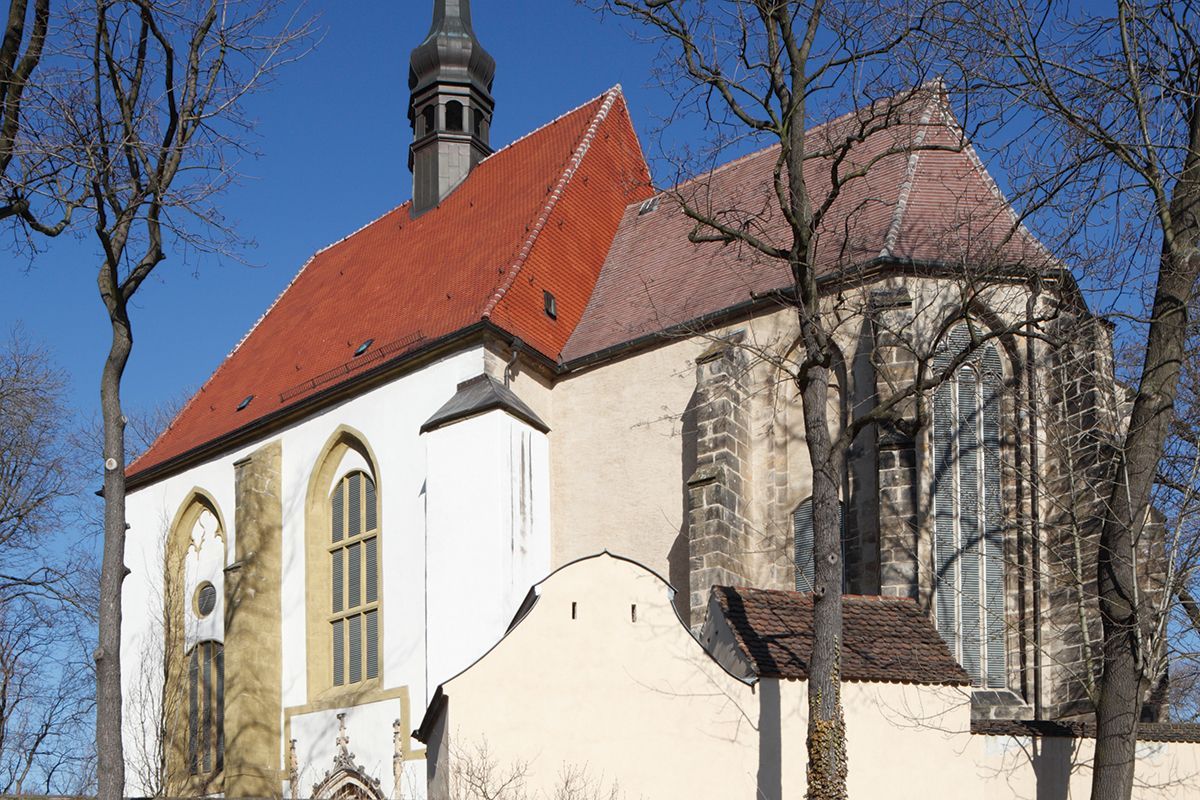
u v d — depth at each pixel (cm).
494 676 1916
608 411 3453
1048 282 2455
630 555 3306
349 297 4419
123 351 2059
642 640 1962
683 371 3328
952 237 2747
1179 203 1989
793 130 1992
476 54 4681
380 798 3356
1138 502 1995
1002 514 2950
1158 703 2612
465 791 1853
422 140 4622
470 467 3247
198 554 4228
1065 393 2855
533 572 3247
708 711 1939
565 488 3475
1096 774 1939
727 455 3061
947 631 2892
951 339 2962
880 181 3328
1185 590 2409
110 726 1948
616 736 1919
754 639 2041
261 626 3809
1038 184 2041
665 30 2064
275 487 3931
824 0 1995
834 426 3038
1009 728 2064
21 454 3991
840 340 3033
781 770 1934
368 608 3619
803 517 3062
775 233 3462
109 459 2023
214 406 4512
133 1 2003
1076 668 2794
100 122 2002
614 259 3953
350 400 3762
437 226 4381
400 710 3369
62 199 1991
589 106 4375
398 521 3531
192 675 4150
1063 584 2762
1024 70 1997
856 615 2148
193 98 2088
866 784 1961
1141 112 1983
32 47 1977
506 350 3459
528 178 4203
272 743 3741
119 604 1998
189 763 4059
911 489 2722
